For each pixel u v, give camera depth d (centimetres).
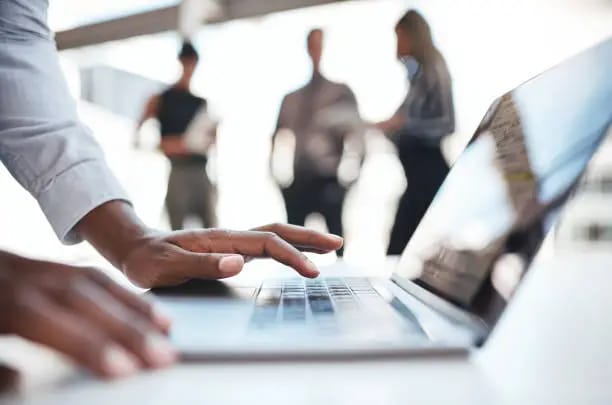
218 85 359
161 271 55
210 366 26
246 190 378
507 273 31
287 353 26
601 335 32
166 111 269
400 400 21
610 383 23
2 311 25
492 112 60
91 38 450
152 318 29
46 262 36
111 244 63
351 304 41
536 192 33
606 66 33
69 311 26
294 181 235
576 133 33
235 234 61
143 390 22
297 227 69
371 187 261
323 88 226
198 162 275
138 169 313
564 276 59
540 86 47
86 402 20
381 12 282
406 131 197
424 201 199
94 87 439
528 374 24
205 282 58
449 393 22
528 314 38
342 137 225
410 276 53
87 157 67
